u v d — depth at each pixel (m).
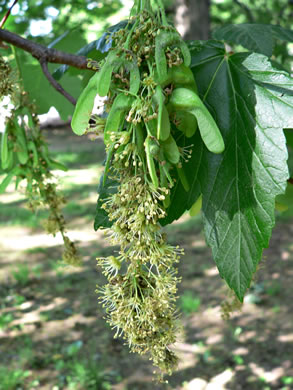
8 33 0.37
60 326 1.29
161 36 0.24
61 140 3.62
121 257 0.25
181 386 1.08
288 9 1.09
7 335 1.26
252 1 1.13
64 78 0.49
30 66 0.46
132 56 0.24
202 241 1.75
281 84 0.29
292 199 0.36
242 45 0.37
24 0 0.70
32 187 0.38
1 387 1.05
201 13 1.28
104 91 0.24
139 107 0.24
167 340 0.25
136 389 1.06
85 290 1.46
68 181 2.58
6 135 0.36
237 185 0.28
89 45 0.37
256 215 0.28
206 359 1.17
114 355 1.17
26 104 0.37
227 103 0.30
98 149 3.32
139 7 0.25
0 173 0.38
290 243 1.70
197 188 0.29
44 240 1.86
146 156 0.24
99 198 0.29
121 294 0.25
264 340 1.22
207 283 1.47
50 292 1.47
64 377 1.09
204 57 0.31
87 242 1.80
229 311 0.39
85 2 0.88
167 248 0.25
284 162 0.28
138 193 0.24
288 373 1.10
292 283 1.46
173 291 0.24
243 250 0.28
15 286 1.52
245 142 0.29
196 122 0.25
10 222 2.05
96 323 1.30
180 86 0.25
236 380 1.09
